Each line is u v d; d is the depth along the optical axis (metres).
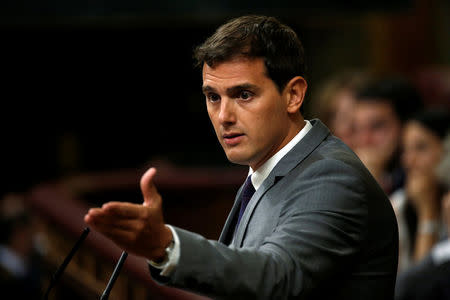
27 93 25.69
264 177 4.52
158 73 26.33
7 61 25.48
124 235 3.50
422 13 24.98
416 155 9.78
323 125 4.62
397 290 7.83
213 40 4.32
